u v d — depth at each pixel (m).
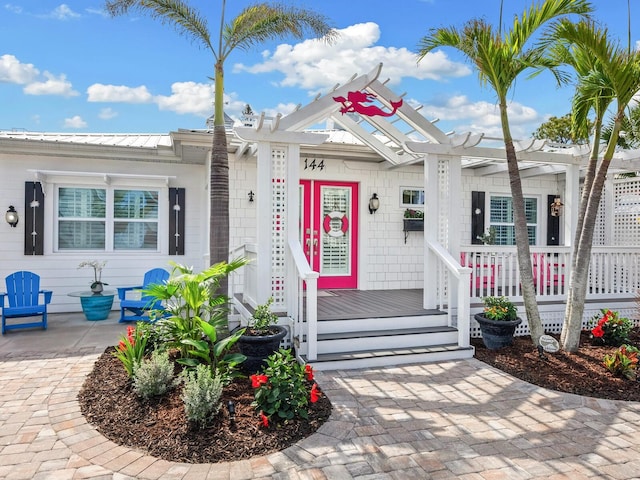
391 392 4.18
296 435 3.23
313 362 4.79
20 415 3.56
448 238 6.25
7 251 7.84
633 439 3.27
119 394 3.86
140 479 2.66
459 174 6.28
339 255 8.60
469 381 4.52
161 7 4.92
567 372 4.71
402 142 6.25
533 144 6.15
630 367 4.57
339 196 8.58
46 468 2.77
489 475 2.74
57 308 8.12
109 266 8.39
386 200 8.80
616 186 9.28
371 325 5.61
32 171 7.59
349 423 3.47
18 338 6.20
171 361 4.61
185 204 8.73
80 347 5.68
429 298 6.22
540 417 3.64
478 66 5.18
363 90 5.84
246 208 7.73
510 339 5.60
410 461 2.90
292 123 5.38
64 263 8.13
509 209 9.87
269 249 5.40
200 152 7.63
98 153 7.86
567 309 5.54
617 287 7.37
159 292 4.56
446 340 5.57
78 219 8.25
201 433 3.16
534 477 2.72
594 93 5.24
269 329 4.69
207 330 4.00
